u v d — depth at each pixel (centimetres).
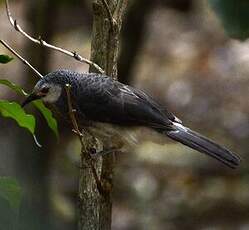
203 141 788
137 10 1484
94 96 779
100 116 782
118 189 1733
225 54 2216
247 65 2184
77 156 1697
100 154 689
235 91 2106
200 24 2267
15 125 1288
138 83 2105
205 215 1672
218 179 1770
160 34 2256
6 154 1121
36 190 1124
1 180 577
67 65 1933
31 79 1273
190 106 2059
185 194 1717
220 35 2259
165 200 1706
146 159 1811
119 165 1800
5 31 1892
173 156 1812
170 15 2269
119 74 1505
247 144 1869
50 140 1327
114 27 695
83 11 1917
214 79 2141
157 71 2159
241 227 1628
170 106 2062
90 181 696
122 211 1670
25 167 1194
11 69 1844
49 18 1291
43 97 789
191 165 1802
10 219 569
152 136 805
